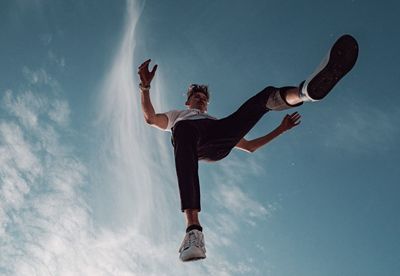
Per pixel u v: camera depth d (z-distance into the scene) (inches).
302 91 123.6
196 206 119.3
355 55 119.0
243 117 132.3
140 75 133.7
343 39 118.6
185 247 112.9
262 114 134.0
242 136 135.4
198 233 114.8
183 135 129.7
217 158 138.5
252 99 132.9
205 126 133.8
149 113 136.4
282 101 128.9
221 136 132.7
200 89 152.1
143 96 135.3
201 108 148.8
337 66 118.3
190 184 121.3
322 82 119.9
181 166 124.0
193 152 127.3
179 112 142.4
